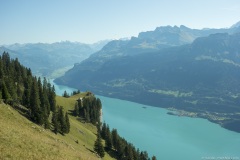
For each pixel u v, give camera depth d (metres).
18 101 125.62
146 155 154.62
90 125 181.88
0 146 42.31
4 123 58.91
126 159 144.50
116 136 152.75
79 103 196.25
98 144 123.81
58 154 52.00
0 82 120.31
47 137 71.81
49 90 159.00
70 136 126.62
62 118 123.12
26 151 45.22
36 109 110.69
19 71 179.50
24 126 70.44
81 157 60.12
